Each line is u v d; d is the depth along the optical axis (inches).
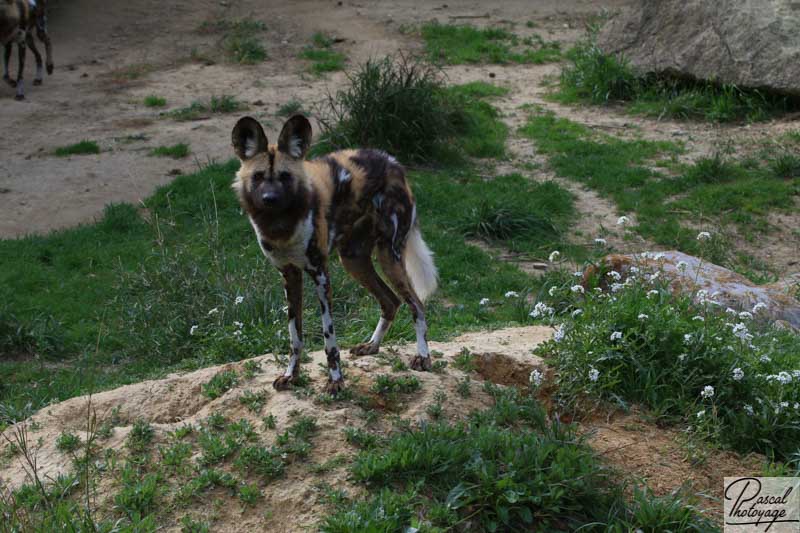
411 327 252.1
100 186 413.1
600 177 413.4
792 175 412.8
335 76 566.3
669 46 521.3
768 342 211.6
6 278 326.0
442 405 174.1
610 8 711.1
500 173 425.1
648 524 145.9
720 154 436.8
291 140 169.5
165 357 268.5
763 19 486.6
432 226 367.6
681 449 172.4
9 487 161.2
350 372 187.3
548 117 495.2
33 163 439.5
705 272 262.8
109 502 152.3
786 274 330.6
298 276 180.4
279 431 165.2
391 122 428.1
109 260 343.3
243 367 196.5
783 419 178.4
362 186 185.0
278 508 147.6
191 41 644.7
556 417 167.3
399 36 645.3
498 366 197.6
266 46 630.5
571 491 147.9
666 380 188.5
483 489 145.1
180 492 151.1
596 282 239.8
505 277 322.0
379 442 160.9
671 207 386.3
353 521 136.3
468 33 645.3
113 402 189.6
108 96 538.9
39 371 272.1
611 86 523.2
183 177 407.2
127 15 693.9
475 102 502.6
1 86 557.9
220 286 282.5
